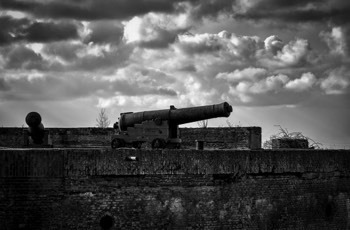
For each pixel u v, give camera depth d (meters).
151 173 15.78
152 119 20.67
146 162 15.73
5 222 14.50
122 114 21.36
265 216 17.36
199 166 16.34
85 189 15.12
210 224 16.50
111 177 15.40
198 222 16.34
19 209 14.59
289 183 17.86
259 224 17.25
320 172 18.52
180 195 16.12
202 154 16.41
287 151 17.75
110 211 15.35
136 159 15.63
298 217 18.03
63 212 14.91
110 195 15.38
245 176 17.03
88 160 15.16
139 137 20.75
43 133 20.81
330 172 18.80
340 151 19.09
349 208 19.39
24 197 14.63
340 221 19.14
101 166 15.26
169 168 15.98
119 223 15.44
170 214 15.99
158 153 15.88
